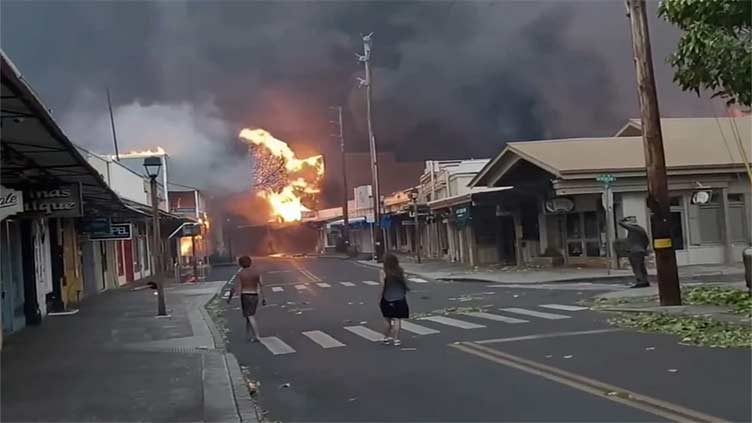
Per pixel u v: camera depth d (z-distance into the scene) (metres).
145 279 39.22
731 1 12.52
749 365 8.81
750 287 15.41
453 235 41.38
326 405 8.09
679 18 13.40
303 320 16.98
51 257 20.03
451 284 26.67
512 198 32.03
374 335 13.67
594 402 7.40
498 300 19.22
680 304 15.16
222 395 8.61
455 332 13.39
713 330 11.55
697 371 8.62
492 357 10.45
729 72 12.70
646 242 20.22
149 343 13.20
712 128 31.09
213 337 14.26
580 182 26.73
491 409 7.40
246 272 13.96
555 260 30.30
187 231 41.12
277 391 9.01
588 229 28.95
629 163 27.38
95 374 9.62
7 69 6.14
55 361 10.81
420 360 10.61
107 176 30.00
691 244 27.52
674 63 13.50
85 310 20.36
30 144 10.14
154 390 8.53
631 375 8.61
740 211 28.17
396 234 58.81
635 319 13.52
